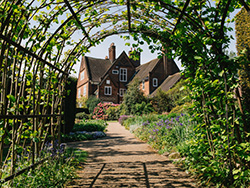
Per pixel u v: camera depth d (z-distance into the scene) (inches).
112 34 146.0
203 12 101.0
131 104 709.9
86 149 238.5
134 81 756.0
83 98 1034.1
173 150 198.8
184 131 214.8
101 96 1027.9
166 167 157.4
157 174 139.9
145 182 124.4
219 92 101.9
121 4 104.7
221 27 97.4
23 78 100.0
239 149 95.7
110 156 201.0
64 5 103.3
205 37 99.7
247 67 154.3
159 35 130.0
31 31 97.3
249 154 98.5
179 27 100.1
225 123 103.0
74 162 159.8
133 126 428.8
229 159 99.4
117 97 1068.5
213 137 120.1
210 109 116.5
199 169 125.3
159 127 263.7
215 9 97.0
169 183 121.6
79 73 1251.2
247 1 90.6
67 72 153.6
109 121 756.6
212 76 107.0
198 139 125.5
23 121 97.3
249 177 94.3
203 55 104.0
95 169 154.4
